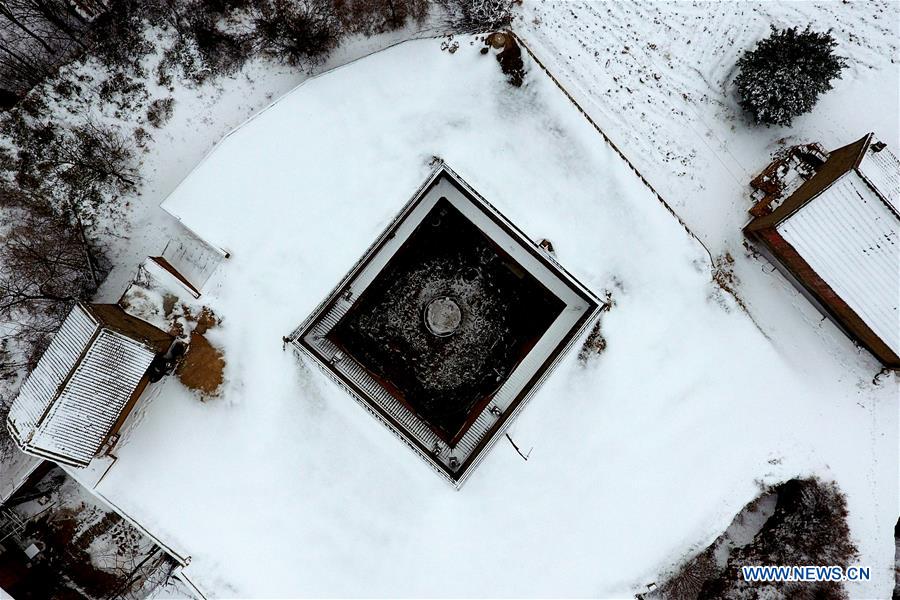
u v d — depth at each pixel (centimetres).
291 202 1922
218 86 2150
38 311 2084
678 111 2128
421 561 1894
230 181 1922
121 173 2131
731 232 2105
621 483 1919
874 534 1973
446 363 2111
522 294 2105
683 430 1936
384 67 1961
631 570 1925
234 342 1886
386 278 2088
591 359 1916
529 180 1942
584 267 1934
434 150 1939
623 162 1945
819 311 2070
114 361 1641
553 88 1952
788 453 1967
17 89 2139
